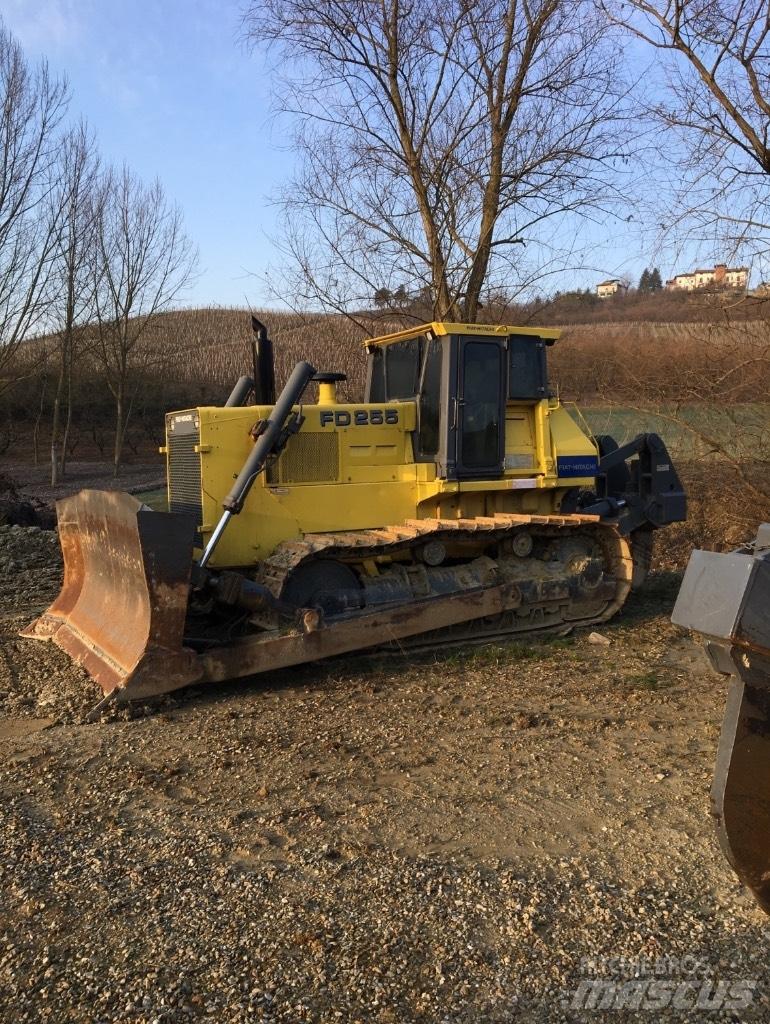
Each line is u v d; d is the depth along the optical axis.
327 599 6.57
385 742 5.01
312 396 14.59
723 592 2.61
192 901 3.32
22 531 12.05
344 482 7.03
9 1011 2.70
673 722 5.24
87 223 23.03
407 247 12.27
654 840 3.78
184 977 2.83
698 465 13.42
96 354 26.05
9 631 7.66
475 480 7.14
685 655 6.74
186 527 5.64
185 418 6.84
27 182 17.80
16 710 5.66
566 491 7.82
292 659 6.10
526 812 4.07
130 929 3.13
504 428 7.26
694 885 3.40
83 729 5.30
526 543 7.29
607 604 7.72
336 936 3.05
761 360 9.61
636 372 10.68
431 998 2.72
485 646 7.00
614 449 8.59
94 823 4.04
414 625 6.64
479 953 2.95
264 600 6.14
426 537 6.83
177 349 44.09
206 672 5.76
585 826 3.92
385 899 3.30
